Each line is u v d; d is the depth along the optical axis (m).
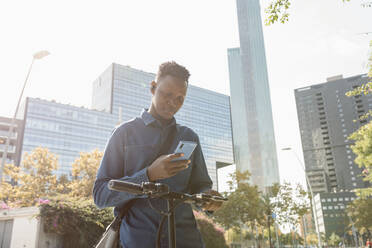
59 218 8.50
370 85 10.88
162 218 1.22
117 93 113.75
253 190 32.47
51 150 91.44
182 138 1.63
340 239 109.88
